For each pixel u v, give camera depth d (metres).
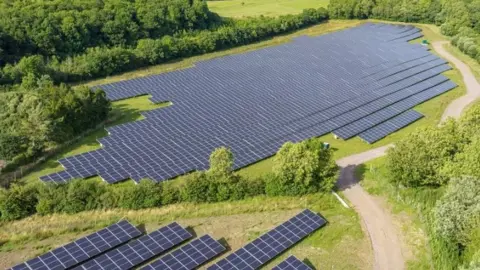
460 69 110.81
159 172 59.91
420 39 137.00
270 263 45.91
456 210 47.09
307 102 85.44
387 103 86.69
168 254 44.94
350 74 102.50
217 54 116.44
